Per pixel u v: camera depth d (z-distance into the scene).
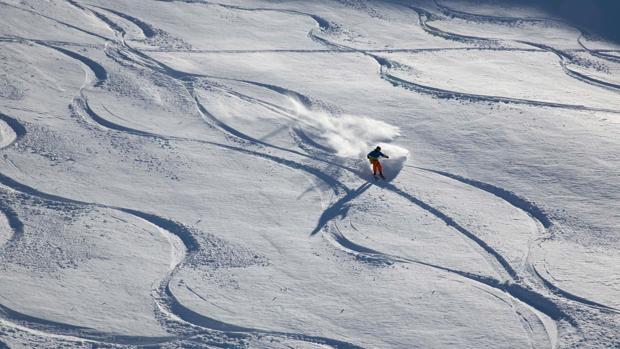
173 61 100.19
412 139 78.75
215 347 47.81
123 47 104.31
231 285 54.09
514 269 55.88
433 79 97.44
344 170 72.25
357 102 88.50
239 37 112.12
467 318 50.59
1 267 54.88
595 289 53.19
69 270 55.12
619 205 64.50
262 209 64.75
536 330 49.41
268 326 49.81
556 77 101.50
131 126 80.50
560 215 63.25
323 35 115.50
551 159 73.56
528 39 118.25
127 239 59.69
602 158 73.62
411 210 64.69
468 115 84.88
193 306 51.69
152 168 71.62
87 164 71.81
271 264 56.69
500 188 68.12
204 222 62.41
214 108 86.00
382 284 54.34
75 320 49.72
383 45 112.56
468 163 73.19
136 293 52.88
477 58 108.31
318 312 51.25
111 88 89.94
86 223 61.75
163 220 62.66
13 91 86.06
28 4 115.50
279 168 72.56
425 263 56.94
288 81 94.81
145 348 47.56
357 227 61.97
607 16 127.62
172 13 120.50
